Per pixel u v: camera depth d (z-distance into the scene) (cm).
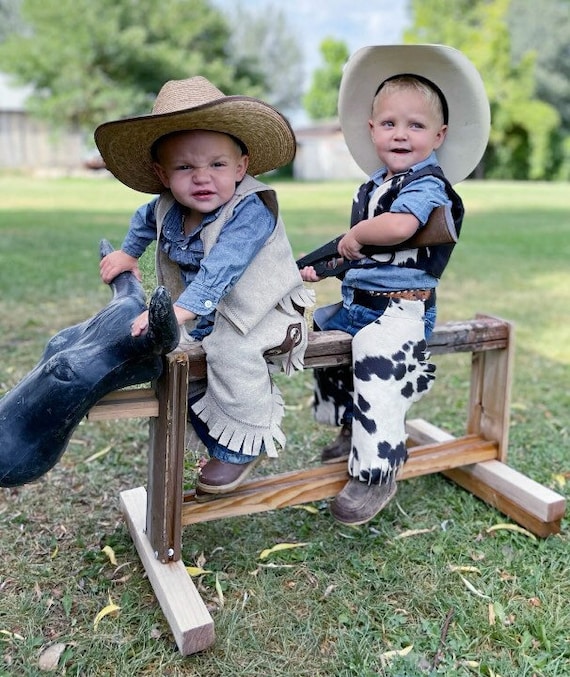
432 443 243
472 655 172
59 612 185
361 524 225
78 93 2408
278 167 199
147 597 190
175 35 2595
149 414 176
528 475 258
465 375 370
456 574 202
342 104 223
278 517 232
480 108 205
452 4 2967
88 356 157
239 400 178
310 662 170
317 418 238
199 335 195
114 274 198
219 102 159
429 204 190
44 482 249
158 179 195
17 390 160
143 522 210
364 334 200
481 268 675
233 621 181
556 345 423
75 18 2430
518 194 1830
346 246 202
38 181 2042
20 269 583
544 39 3053
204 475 189
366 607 188
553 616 185
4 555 208
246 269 179
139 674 166
